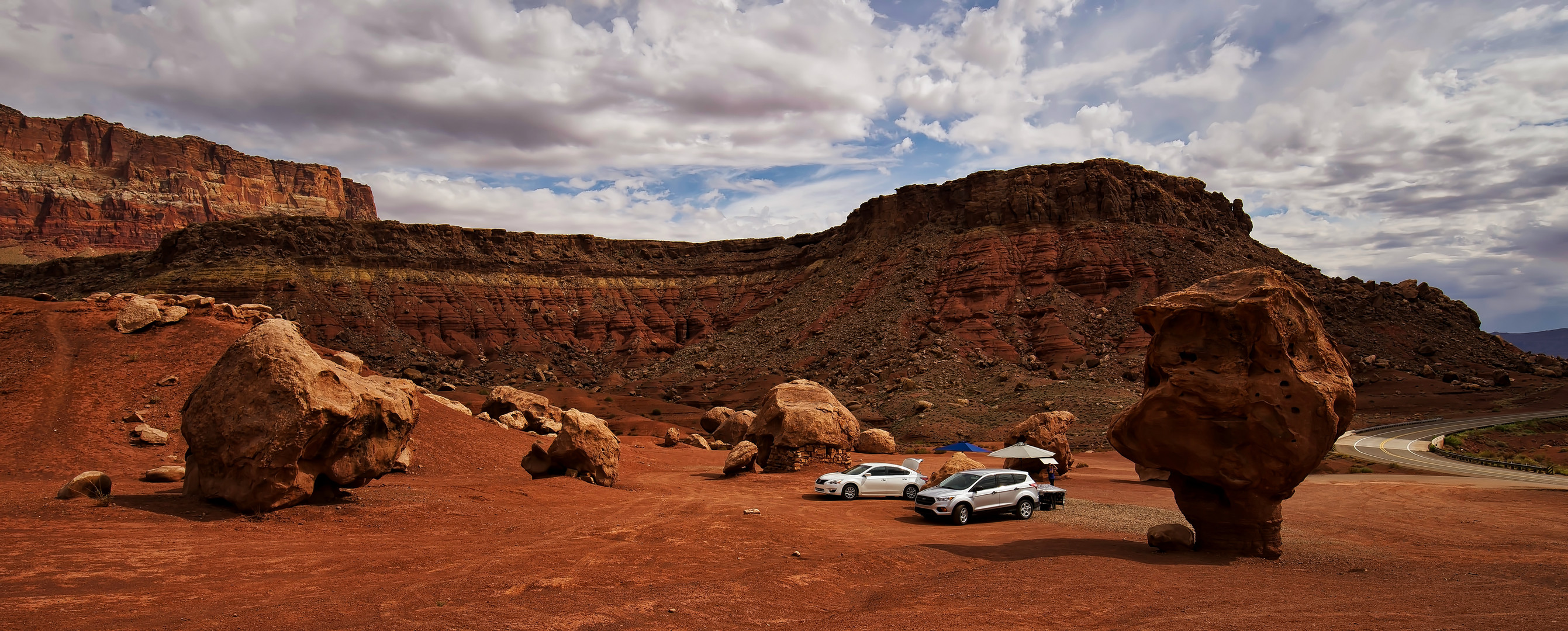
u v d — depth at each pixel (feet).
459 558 42.50
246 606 30.35
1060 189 445.78
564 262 579.07
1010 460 126.21
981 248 430.20
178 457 81.25
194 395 54.39
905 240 492.13
